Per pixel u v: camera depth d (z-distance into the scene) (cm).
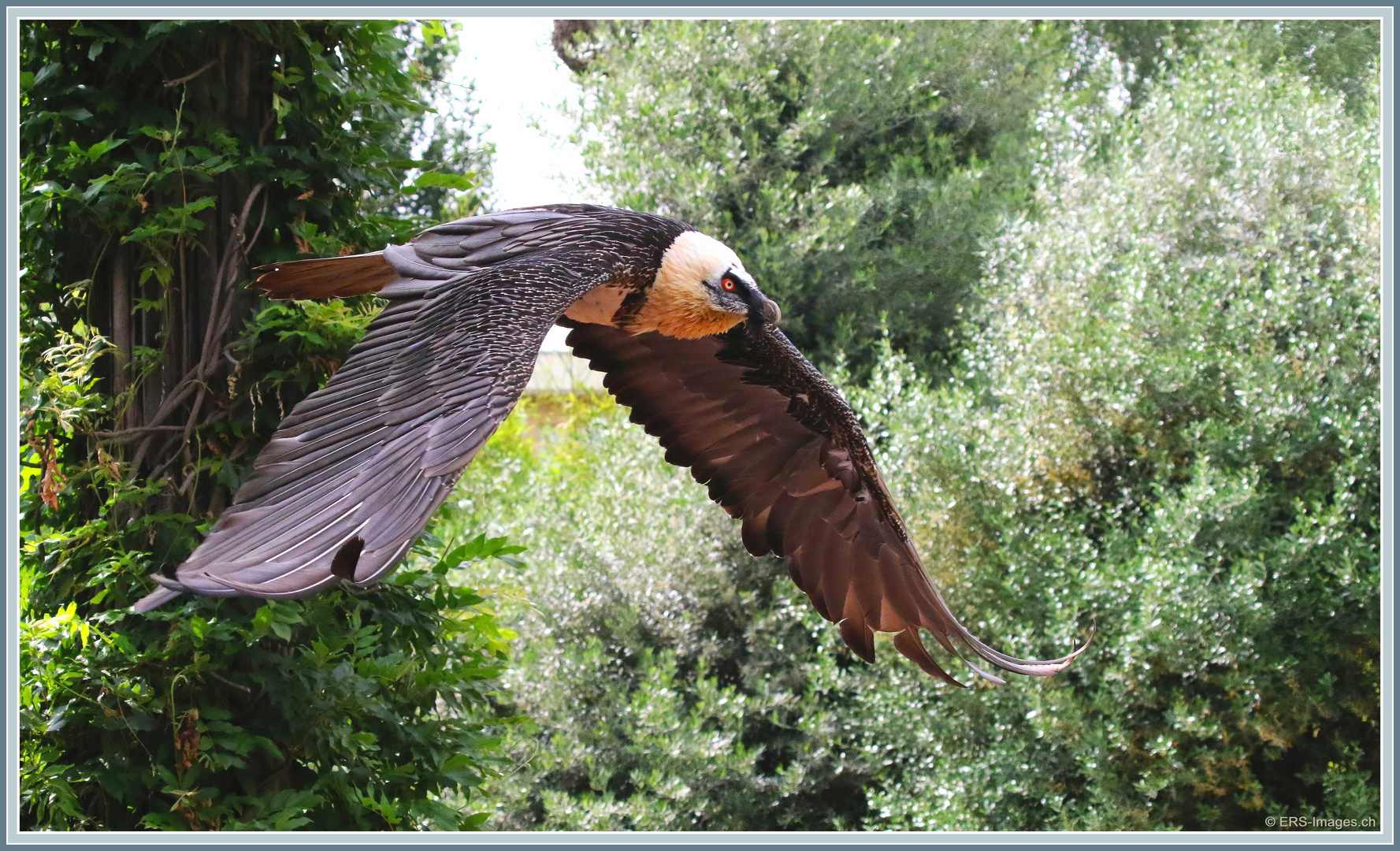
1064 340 982
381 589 414
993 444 977
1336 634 965
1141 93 1541
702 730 1072
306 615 388
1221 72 1188
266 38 400
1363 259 1003
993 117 1395
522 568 435
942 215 1247
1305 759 1028
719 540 1057
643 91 1230
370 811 403
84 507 392
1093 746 910
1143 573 903
